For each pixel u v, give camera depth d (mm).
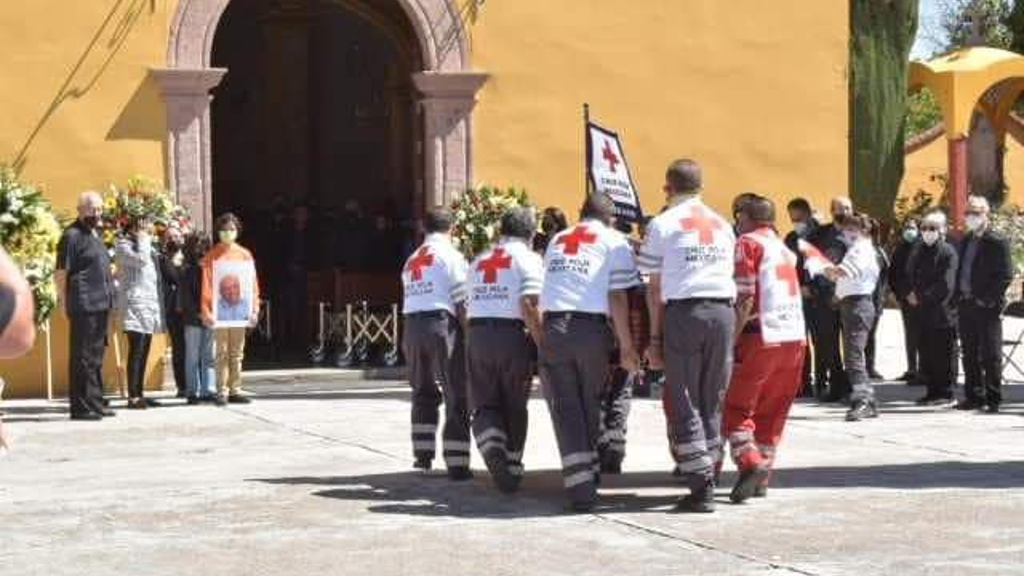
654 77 35938
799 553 15680
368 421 28109
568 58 35500
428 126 34875
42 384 32375
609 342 18516
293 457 23422
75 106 32781
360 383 35188
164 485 20562
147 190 32469
